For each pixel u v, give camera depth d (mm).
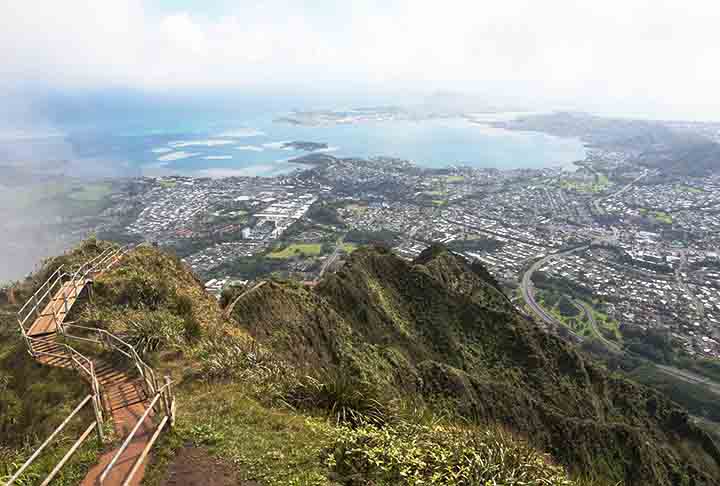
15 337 15844
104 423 9891
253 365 13531
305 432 9852
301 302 28094
